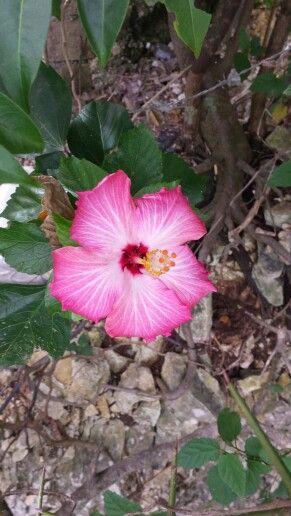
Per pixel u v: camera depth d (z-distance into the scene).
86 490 0.51
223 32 0.40
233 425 0.40
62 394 0.54
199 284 0.28
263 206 0.54
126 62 0.66
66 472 0.53
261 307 0.55
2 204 0.46
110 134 0.34
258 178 0.52
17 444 0.53
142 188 0.27
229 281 0.55
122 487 0.53
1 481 0.52
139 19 0.63
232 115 0.50
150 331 0.28
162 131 0.58
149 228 0.25
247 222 0.50
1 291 0.33
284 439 0.52
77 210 0.23
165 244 0.26
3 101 0.19
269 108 0.55
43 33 0.20
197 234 0.26
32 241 0.29
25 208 0.29
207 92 0.47
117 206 0.24
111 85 0.65
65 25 0.59
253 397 0.55
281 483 0.41
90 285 0.25
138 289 0.27
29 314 0.33
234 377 0.55
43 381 0.54
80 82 0.62
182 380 0.54
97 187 0.23
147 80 0.65
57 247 0.26
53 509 0.52
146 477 0.54
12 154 0.20
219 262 0.55
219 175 0.52
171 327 0.28
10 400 0.50
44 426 0.53
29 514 0.52
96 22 0.22
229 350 0.55
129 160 0.29
